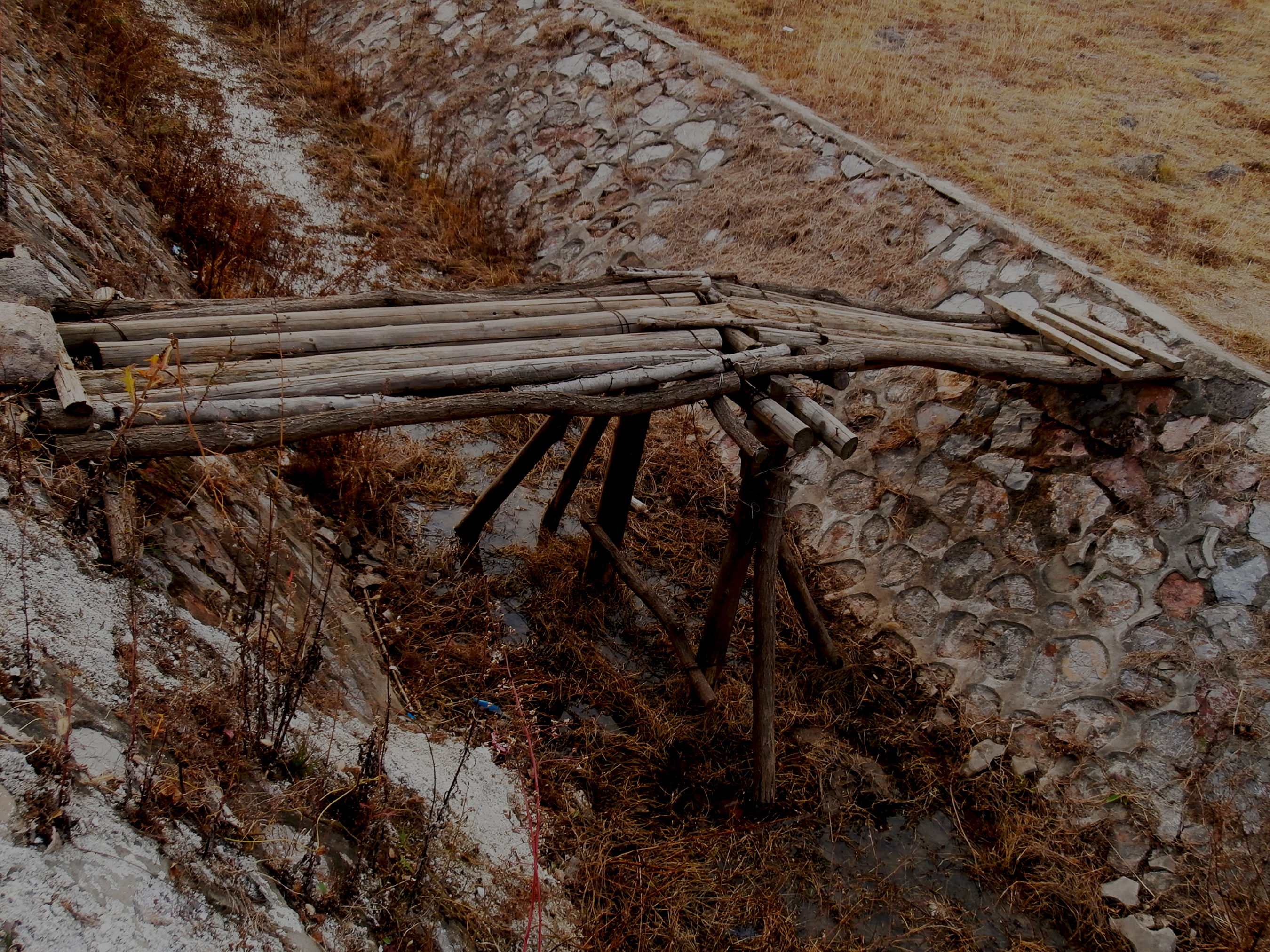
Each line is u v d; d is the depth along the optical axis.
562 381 4.61
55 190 6.16
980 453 6.98
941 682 6.19
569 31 12.27
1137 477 6.30
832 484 7.50
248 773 3.26
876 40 12.20
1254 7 13.93
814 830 5.24
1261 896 4.77
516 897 4.03
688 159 10.39
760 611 5.17
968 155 9.40
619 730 5.56
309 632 4.48
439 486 6.95
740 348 5.25
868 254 8.61
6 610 2.89
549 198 10.91
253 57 13.34
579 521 7.06
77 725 2.79
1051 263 7.66
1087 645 5.92
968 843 5.32
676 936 4.39
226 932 2.64
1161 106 10.91
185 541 4.07
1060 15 13.42
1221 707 5.36
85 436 3.55
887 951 4.68
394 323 4.81
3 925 2.09
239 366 4.09
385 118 12.67
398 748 4.34
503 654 5.57
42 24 9.91
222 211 8.27
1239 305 7.40
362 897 3.30
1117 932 4.90
